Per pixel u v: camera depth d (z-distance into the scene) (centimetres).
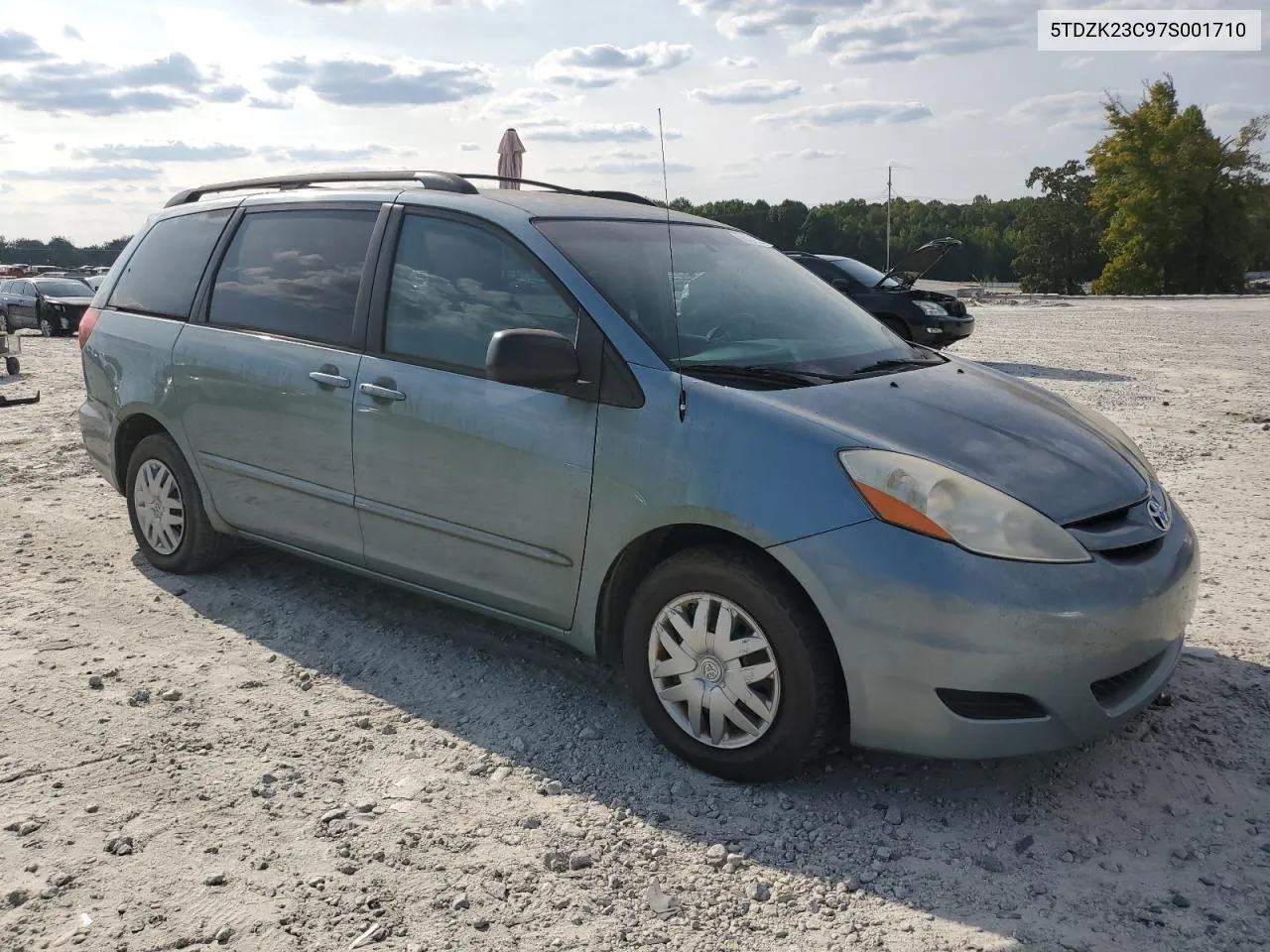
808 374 349
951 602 282
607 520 336
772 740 312
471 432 366
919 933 257
